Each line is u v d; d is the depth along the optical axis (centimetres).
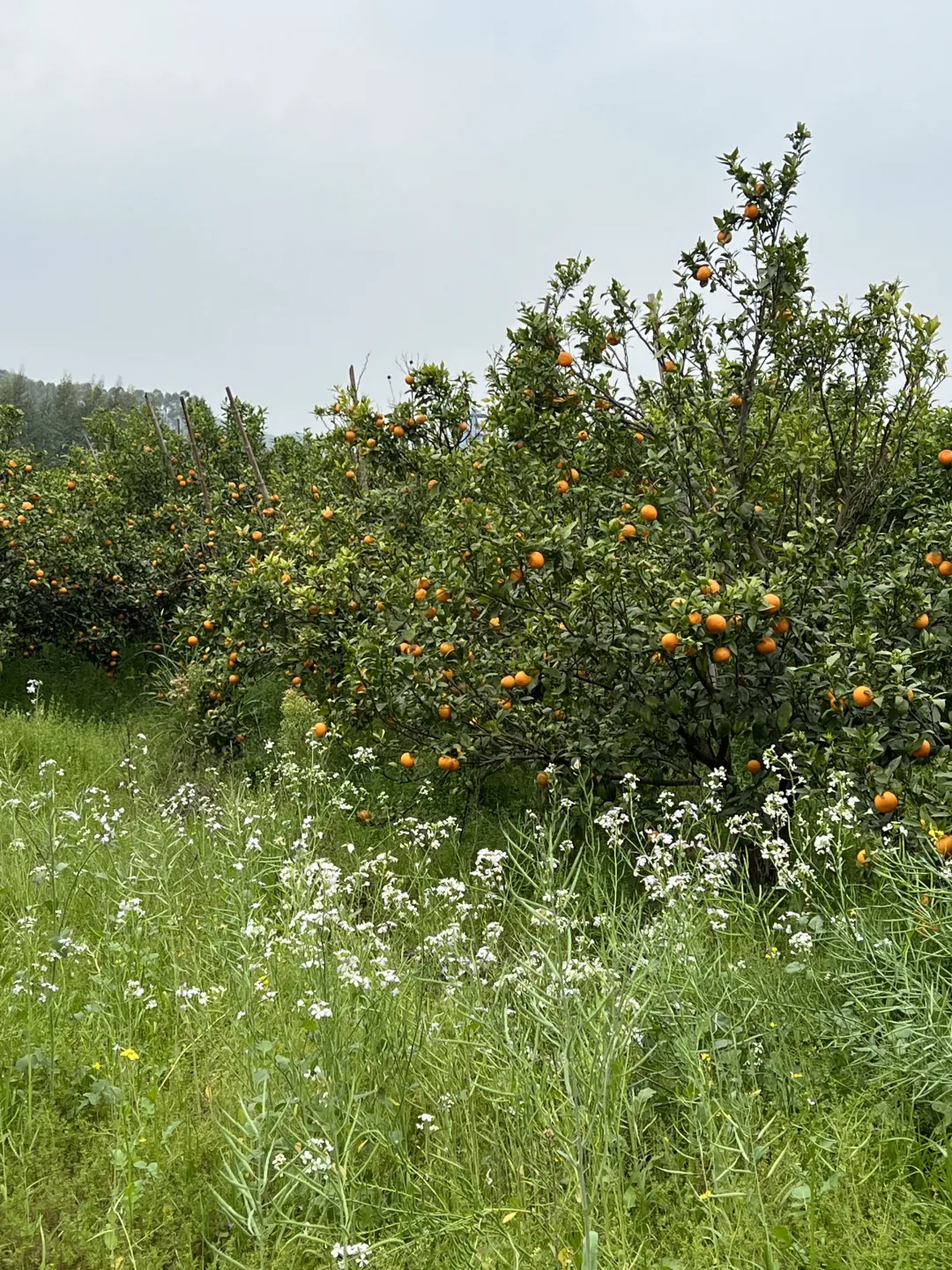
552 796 473
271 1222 232
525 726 497
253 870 457
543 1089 262
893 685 375
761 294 572
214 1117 286
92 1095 294
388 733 619
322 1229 233
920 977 290
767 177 565
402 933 411
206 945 392
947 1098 263
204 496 1188
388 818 543
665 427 558
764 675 436
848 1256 212
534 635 475
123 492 1324
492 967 355
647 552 499
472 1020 299
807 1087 271
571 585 470
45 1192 261
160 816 550
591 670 477
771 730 450
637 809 460
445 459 754
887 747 390
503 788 628
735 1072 268
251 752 757
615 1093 259
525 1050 275
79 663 1067
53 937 373
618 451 683
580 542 539
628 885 446
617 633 451
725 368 662
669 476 556
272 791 609
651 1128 269
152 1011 348
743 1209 229
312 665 649
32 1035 320
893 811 369
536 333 651
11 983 352
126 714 912
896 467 654
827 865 350
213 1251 242
